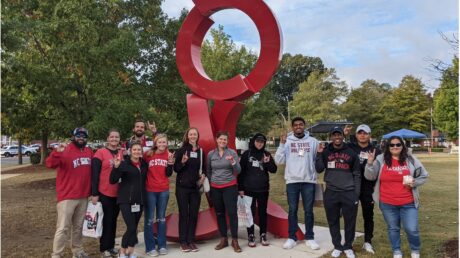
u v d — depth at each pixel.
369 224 5.05
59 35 11.09
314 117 34.38
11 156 40.16
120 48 10.73
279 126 38.78
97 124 10.50
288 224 5.34
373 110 38.88
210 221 5.57
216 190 5.12
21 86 11.25
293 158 5.20
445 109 30.55
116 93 12.05
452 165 20.08
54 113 11.91
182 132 14.14
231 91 5.62
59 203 4.65
